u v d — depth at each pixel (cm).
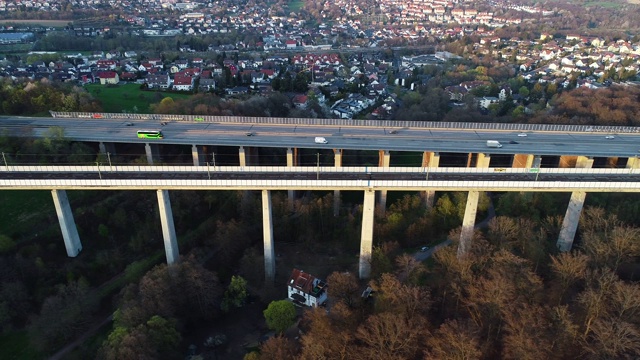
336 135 16425
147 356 8925
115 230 13962
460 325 8119
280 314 10094
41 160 14988
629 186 11750
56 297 10800
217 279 11838
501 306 8319
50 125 17075
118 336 9206
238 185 11831
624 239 10481
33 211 13712
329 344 8312
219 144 15562
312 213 14575
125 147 17425
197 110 19225
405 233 13788
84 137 15825
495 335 8519
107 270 12800
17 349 10444
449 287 9775
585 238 11638
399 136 16388
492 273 9069
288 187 11881
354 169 12644
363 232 12394
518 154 15162
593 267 10531
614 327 7625
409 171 12731
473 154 17250
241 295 11681
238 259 13612
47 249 12875
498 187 11856
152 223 14088
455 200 14775
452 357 7325
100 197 14638
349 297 10325
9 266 11800
